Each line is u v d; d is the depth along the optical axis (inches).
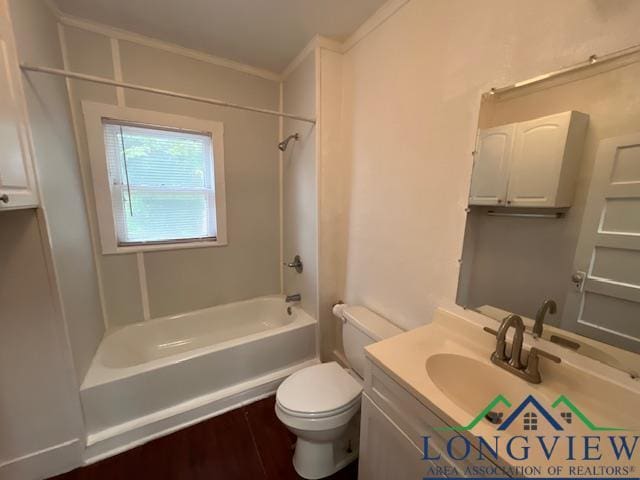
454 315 47.5
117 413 59.0
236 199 95.8
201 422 66.6
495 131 41.1
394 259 62.4
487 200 42.9
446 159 48.9
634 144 28.6
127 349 78.7
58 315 50.6
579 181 33.0
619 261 30.5
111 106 72.7
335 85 75.0
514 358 36.9
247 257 101.5
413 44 53.5
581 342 34.0
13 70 41.1
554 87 34.4
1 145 37.2
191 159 87.1
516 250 39.8
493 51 40.6
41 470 52.2
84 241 67.8
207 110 85.6
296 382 57.6
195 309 94.7
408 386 34.4
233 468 55.8
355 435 60.9
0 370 47.6
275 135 99.3
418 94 53.3
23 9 46.3
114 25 68.4
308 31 69.3
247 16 63.9
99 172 73.5
